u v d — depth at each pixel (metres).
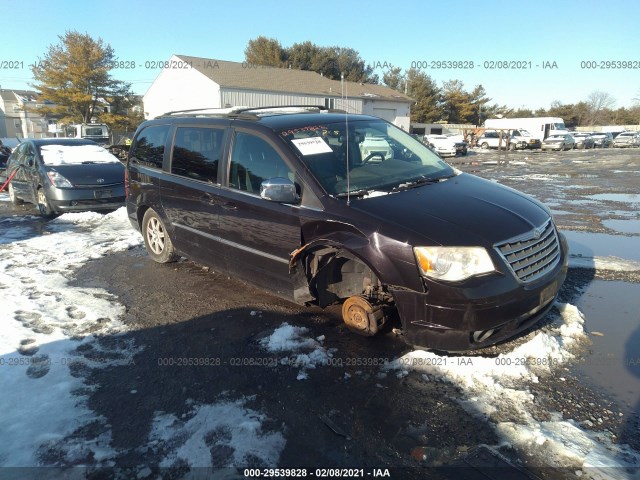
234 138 4.62
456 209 3.57
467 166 21.72
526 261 3.39
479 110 67.44
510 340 3.78
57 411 3.06
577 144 41.66
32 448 2.73
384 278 3.40
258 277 4.42
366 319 3.78
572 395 3.10
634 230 7.64
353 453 2.66
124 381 3.41
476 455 2.61
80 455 2.67
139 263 6.24
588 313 4.36
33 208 10.73
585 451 2.58
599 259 5.87
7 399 3.20
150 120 6.17
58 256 6.58
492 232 3.31
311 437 2.79
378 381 3.32
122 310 4.68
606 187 13.45
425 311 3.28
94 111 45.06
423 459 2.60
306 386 3.30
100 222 8.76
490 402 3.04
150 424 2.93
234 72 36.78
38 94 46.53
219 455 2.66
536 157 29.27
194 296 5.02
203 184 4.89
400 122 44.97
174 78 37.19
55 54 42.62
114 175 9.56
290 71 41.19
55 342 4.00
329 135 4.40
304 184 3.91
